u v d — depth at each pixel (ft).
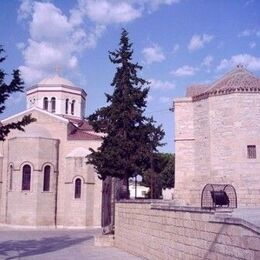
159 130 122.93
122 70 120.88
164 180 248.11
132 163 116.57
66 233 151.33
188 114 117.39
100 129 120.47
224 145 107.96
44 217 171.83
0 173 181.57
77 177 175.32
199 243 49.70
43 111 184.24
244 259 38.68
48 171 176.14
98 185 176.04
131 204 89.15
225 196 79.05
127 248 91.91
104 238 108.17
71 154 177.99
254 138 106.11
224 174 106.83
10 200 171.94
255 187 103.91
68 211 174.19
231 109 107.86
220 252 43.70
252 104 107.24
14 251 96.89
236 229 40.42
